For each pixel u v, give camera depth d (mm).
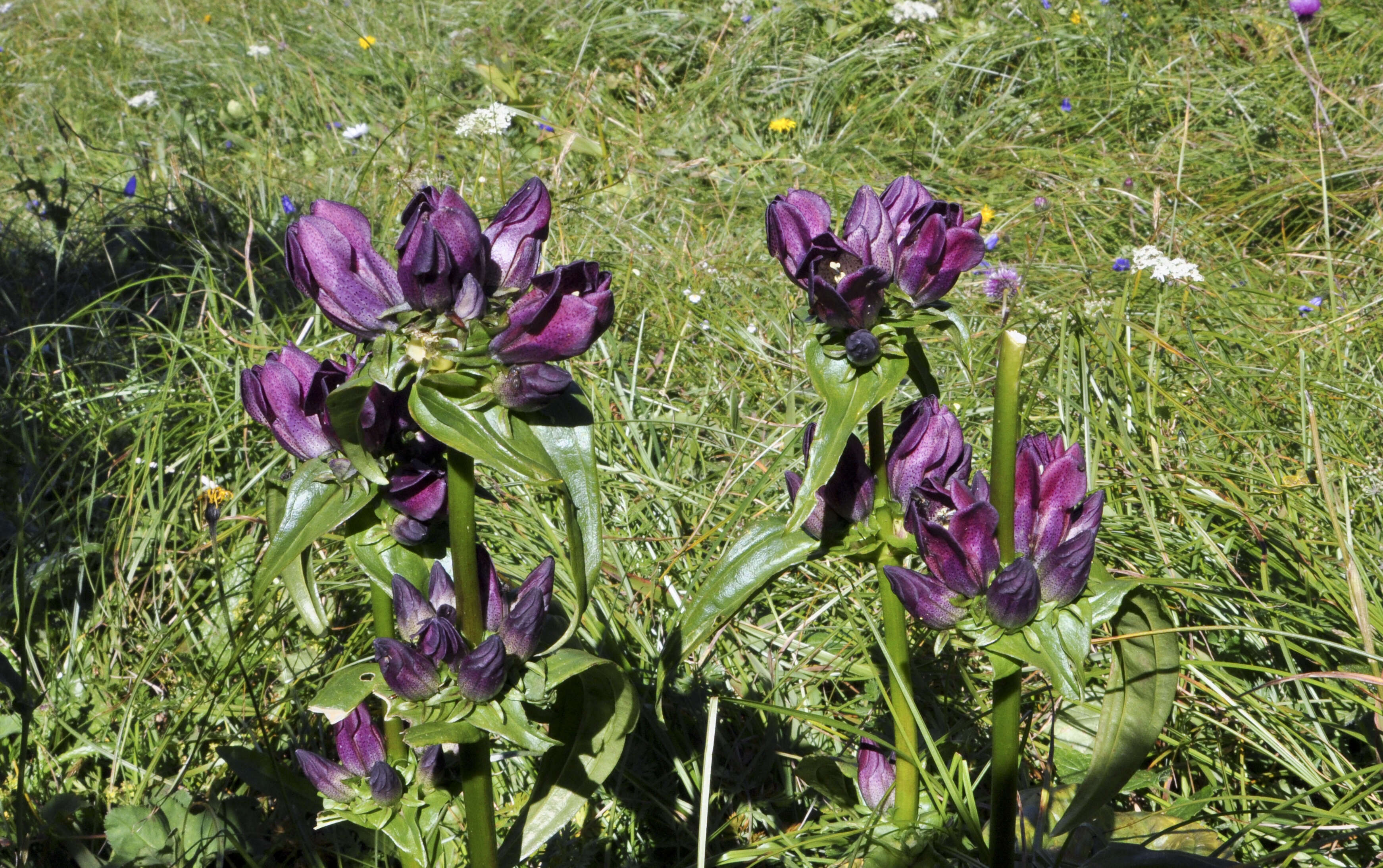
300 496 1406
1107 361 2857
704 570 2551
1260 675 2262
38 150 5570
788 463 2809
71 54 6824
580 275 1188
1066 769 2117
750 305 3723
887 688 2289
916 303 1373
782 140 5254
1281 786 2074
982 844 1571
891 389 1356
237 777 2188
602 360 3400
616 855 2051
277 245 4098
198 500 2898
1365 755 2098
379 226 4258
